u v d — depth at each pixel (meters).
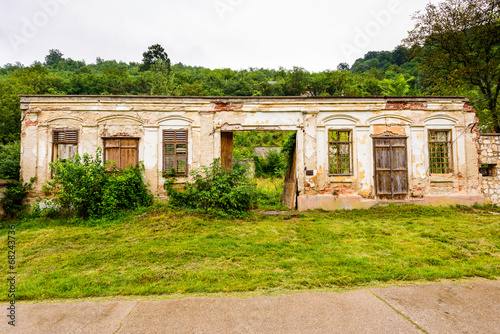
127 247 5.95
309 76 53.81
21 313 3.37
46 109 9.52
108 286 4.16
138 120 9.73
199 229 7.32
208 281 4.26
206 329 2.96
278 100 9.98
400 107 10.05
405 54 15.84
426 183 9.98
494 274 4.55
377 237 6.66
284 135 31.27
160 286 4.11
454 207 9.70
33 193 9.30
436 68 14.90
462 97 10.08
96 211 8.41
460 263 5.08
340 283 4.20
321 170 9.92
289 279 4.36
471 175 10.04
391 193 9.85
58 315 3.31
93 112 9.65
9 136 19.55
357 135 10.01
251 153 27.31
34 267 5.00
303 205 9.69
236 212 8.66
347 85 47.12
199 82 58.81
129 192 8.82
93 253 5.62
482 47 13.66
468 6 13.00
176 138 9.84
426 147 10.07
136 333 2.91
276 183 15.80
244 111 9.95
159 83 33.09
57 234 7.07
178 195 9.06
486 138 10.24
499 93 14.33
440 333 2.87
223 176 9.05
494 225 7.58
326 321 3.11
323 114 10.02
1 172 9.16
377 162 9.92
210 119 9.89
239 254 5.52
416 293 3.84
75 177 8.32
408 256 5.36
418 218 8.40
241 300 3.66
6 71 45.59
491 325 3.02
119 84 48.12
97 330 2.98
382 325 3.02
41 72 43.94
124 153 9.73
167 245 6.09
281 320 3.13
